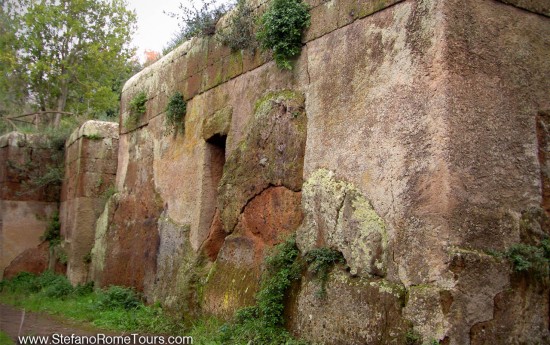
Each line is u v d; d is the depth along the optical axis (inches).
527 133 193.2
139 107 408.8
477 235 177.3
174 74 365.1
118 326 306.0
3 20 383.2
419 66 189.3
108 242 431.5
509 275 177.9
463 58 184.5
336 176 218.2
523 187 189.0
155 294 339.9
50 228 553.3
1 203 545.6
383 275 191.6
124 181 427.2
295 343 212.1
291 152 244.2
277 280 230.5
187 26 325.1
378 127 202.1
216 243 303.4
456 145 178.9
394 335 179.2
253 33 283.9
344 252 208.2
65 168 553.6
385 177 196.2
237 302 256.7
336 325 202.5
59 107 755.4
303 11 249.6
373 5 212.2
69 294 445.4
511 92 192.2
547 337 181.8
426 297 173.3
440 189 176.6
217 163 318.0
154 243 357.7
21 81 703.7
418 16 192.9
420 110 186.7
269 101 263.1
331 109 226.7
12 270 538.3
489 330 171.3
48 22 727.1
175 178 347.9
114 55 788.0
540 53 201.2
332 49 231.1
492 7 193.8
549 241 188.9
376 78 206.2
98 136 499.8
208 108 319.0
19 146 560.7
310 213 228.8
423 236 179.5
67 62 756.6
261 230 258.4
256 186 263.4
